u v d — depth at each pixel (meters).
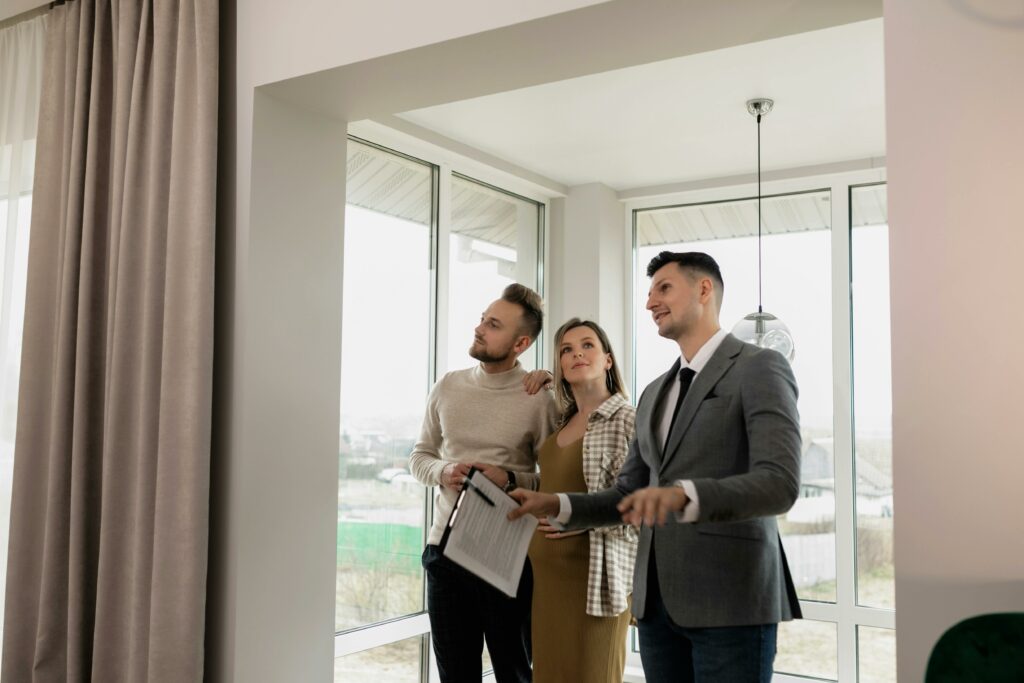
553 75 2.52
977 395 1.62
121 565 2.62
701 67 3.39
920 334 1.68
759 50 3.24
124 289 2.67
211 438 2.59
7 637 2.83
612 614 2.51
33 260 2.93
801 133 4.16
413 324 4.16
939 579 1.63
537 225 5.10
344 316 3.80
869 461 4.55
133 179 2.69
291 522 2.67
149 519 2.56
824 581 4.60
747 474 1.73
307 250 2.77
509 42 2.29
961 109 1.67
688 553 1.92
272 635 2.60
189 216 2.59
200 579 2.46
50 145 2.97
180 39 2.64
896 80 1.73
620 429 2.56
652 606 2.03
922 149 1.70
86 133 2.88
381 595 3.91
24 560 2.84
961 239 1.66
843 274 4.63
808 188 4.76
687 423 1.94
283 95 2.68
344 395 3.79
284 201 2.70
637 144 4.34
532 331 2.92
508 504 2.33
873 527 4.51
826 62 3.34
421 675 4.11
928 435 1.66
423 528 4.15
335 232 2.86
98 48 2.86
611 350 2.77
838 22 2.14
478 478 2.29
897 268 1.71
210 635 2.56
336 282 2.85
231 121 2.65
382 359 3.98
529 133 4.18
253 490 2.56
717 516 1.67
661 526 1.97
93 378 2.77
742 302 4.92
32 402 2.88
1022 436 1.58
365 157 3.94
